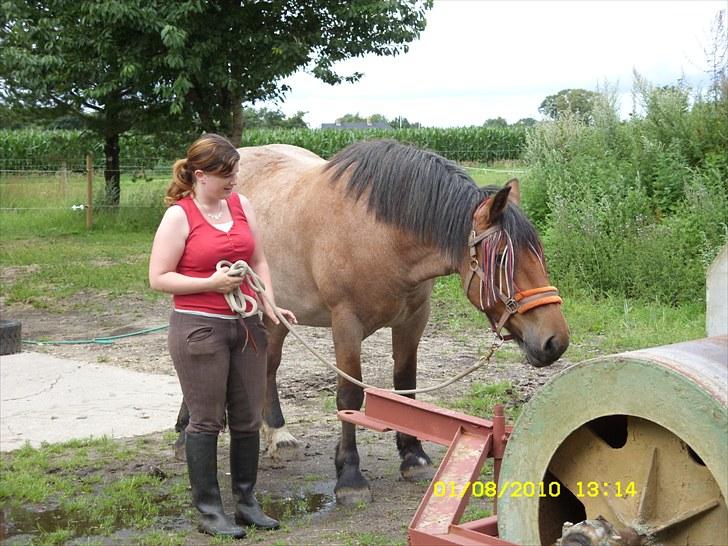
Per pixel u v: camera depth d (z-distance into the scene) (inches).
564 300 401.1
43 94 685.3
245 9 641.6
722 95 479.5
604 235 426.3
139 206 783.1
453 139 1263.5
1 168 1034.1
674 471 108.3
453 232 167.3
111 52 642.8
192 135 717.3
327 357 326.6
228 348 162.9
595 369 105.5
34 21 663.8
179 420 222.2
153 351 335.6
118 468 209.8
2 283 498.0
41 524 174.7
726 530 104.3
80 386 283.3
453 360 315.0
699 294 386.9
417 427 140.6
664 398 99.6
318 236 188.5
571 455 117.4
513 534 115.6
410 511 179.2
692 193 421.4
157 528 172.1
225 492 194.9
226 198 165.0
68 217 768.9
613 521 111.8
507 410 252.2
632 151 481.7
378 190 177.5
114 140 787.4
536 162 517.0
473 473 125.8
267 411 221.3
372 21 655.1
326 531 168.2
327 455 221.5
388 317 185.3
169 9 612.1
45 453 218.8
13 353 330.3
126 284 487.2
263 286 166.6
